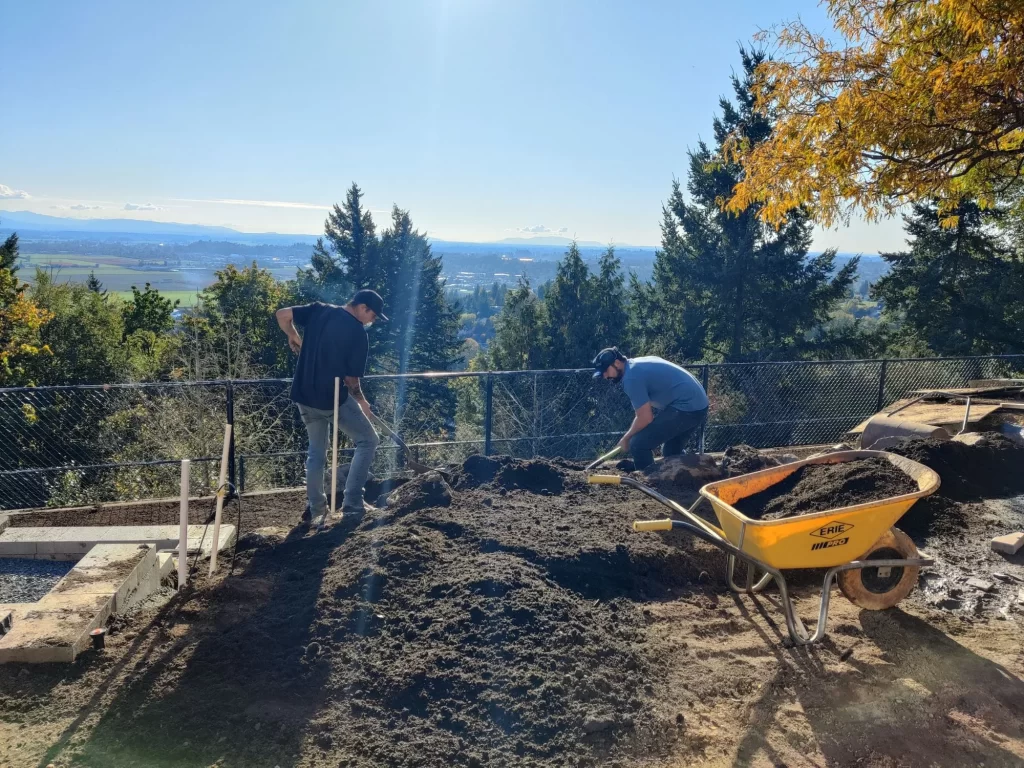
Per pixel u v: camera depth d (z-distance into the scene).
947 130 6.21
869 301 29.38
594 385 12.34
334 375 5.39
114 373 24.94
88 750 2.84
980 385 10.68
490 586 4.00
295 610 3.91
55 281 28.73
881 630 3.94
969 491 6.04
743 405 12.06
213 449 11.07
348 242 40.03
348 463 8.03
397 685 3.23
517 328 31.36
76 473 10.73
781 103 7.21
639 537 4.95
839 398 12.10
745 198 7.71
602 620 3.90
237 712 3.08
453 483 5.97
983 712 3.21
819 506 4.29
